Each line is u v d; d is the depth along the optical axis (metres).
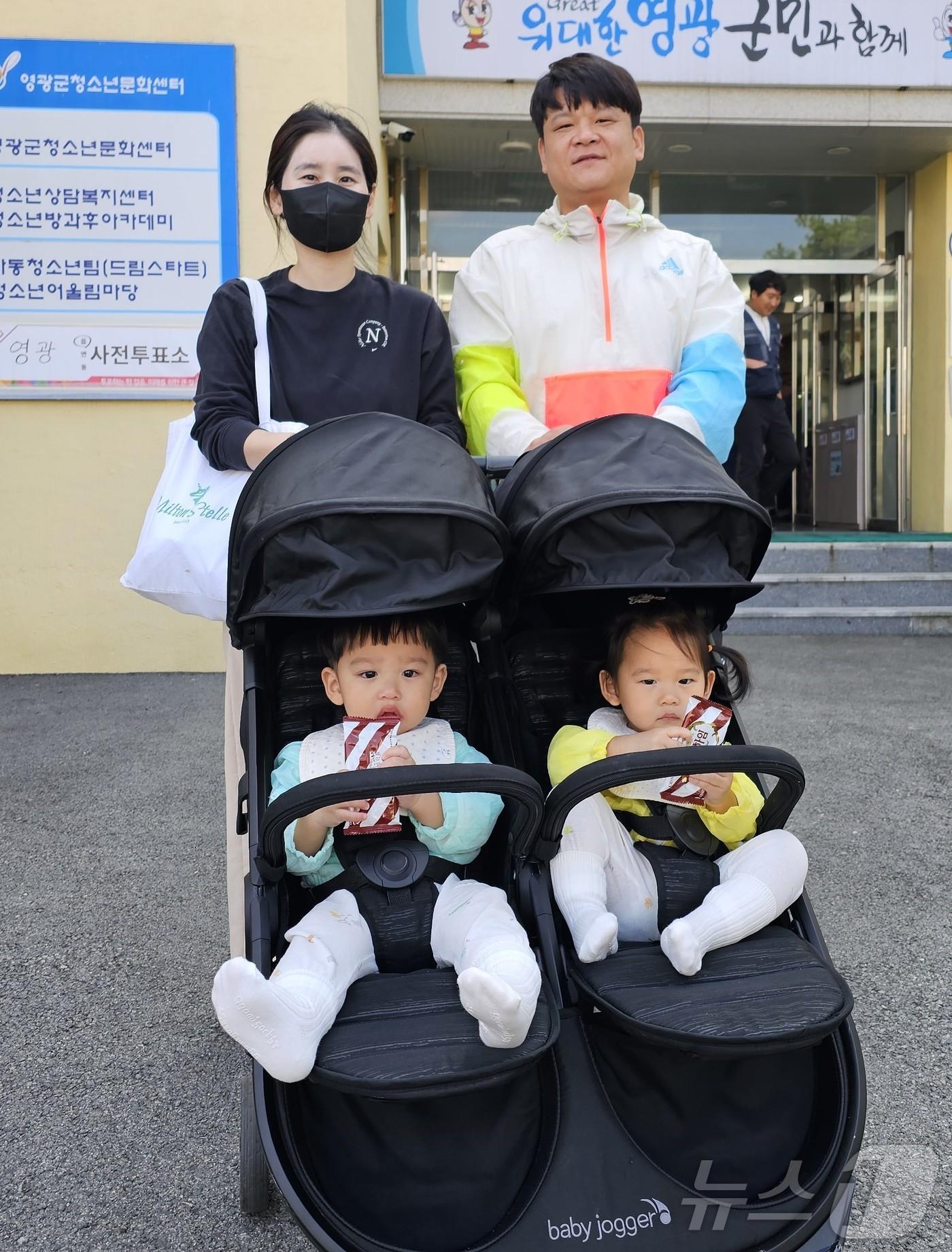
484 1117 1.51
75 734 5.27
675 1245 1.46
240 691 2.43
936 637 7.91
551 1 8.52
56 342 6.26
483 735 2.21
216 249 6.28
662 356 2.72
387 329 2.47
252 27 6.20
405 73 8.49
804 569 8.65
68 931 3.21
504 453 2.50
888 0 8.85
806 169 10.52
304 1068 1.42
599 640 2.31
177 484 2.31
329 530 1.74
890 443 11.20
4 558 6.49
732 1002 1.55
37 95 6.06
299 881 1.97
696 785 1.94
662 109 8.88
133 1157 2.20
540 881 1.83
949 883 3.50
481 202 10.26
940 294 10.26
